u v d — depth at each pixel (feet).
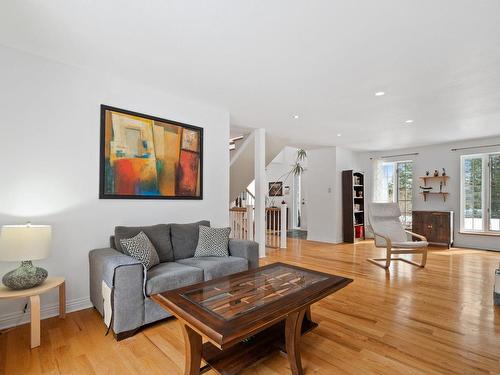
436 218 20.24
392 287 10.94
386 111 13.14
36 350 6.42
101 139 9.34
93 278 8.53
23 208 7.87
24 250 6.66
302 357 6.21
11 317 7.68
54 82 8.46
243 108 12.87
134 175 10.11
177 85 10.32
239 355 5.84
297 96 11.34
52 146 8.39
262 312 5.01
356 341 6.88
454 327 7.58
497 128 16.16
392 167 23.85
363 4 5.91
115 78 9.68
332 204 22.31
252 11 6.18
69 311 8.58
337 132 17.39
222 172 13.23
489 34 6.92
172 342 6.82
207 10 6.16
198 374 5.35
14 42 7.48
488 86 10.15
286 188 31.65
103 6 6.03
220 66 8.82
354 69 8.94
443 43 7.37
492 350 6.46
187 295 5.88
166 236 9.98
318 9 6.09
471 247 19.62
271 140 19.31
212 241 10.61
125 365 5.89
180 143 11.56
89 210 9.07
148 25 6.72
